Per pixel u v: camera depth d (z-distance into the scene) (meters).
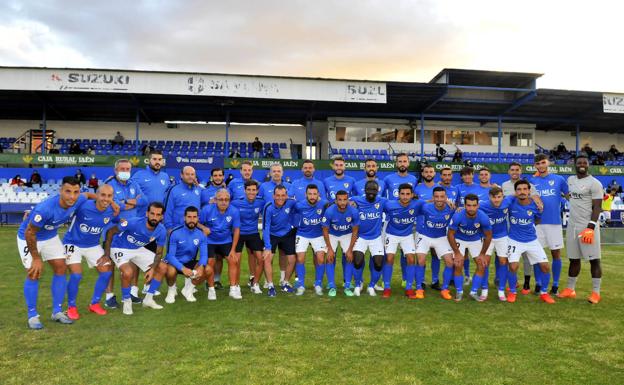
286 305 5.41
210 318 4.75
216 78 17.58
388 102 20.98
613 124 25.30
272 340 4.04
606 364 3.55
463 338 4.18
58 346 3.81
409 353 3.75
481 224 5.73
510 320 4.84
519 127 25.33
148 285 5.78
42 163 18.23
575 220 6.00
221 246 5.98
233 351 3.74
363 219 6.10
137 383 3.09
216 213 5.95
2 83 16.45
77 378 3.16
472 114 23.28
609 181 20.80
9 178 19.09
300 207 6.09
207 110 21.20
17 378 3.15
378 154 23.64
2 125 22.88
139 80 17.14
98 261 4.92
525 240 5.95
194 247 5.59
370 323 4.64
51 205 4.31
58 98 19.22
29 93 18.41
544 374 3.34
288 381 3.15
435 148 24.61
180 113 21.98
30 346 3.80
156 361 3.49
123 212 5.54
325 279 7.34
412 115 22.78
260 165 19.27
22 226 4.63
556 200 6.26
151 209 4.96
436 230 6.12
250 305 5.38
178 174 18.81
